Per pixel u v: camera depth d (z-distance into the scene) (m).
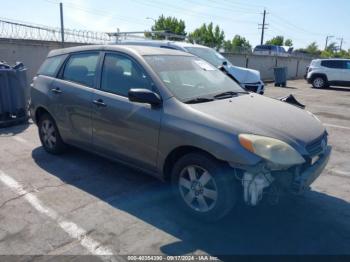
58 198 3.79
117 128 3.82
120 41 10.62
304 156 3.01
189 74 3.99
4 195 3.83
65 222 3.29
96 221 3.32
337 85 18.28
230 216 3.45
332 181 4.49
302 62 30.30
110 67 4.07
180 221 3.35
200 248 2.95
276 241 3.07
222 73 4.59
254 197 2.92
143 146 3.61
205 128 3.09
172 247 2.95
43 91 4.90
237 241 3.05
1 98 6.73
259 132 2.97
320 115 9.62
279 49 34.44
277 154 2.83
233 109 3.38
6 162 4.86
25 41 9.70
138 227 3.24
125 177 4.38
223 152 2.94
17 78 6.93
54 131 4.98
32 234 3.08
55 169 4.62
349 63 18.03
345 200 3.91
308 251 2.94
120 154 3.93
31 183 4.16
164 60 3.96
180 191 3.41
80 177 4.37
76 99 4.31
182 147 3.29
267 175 2.93
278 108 3.71
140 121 3.55
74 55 4.65
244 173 2.93
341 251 2.95
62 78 4.71
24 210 3.51
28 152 5.30
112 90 3.97
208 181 3.16
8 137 6.15
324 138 3.48
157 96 3.42
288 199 3.86
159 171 3.57
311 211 3.62
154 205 3.66
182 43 9.99
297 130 3.20
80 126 4.35
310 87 19.41
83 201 3.73
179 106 3.34
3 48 9.21
